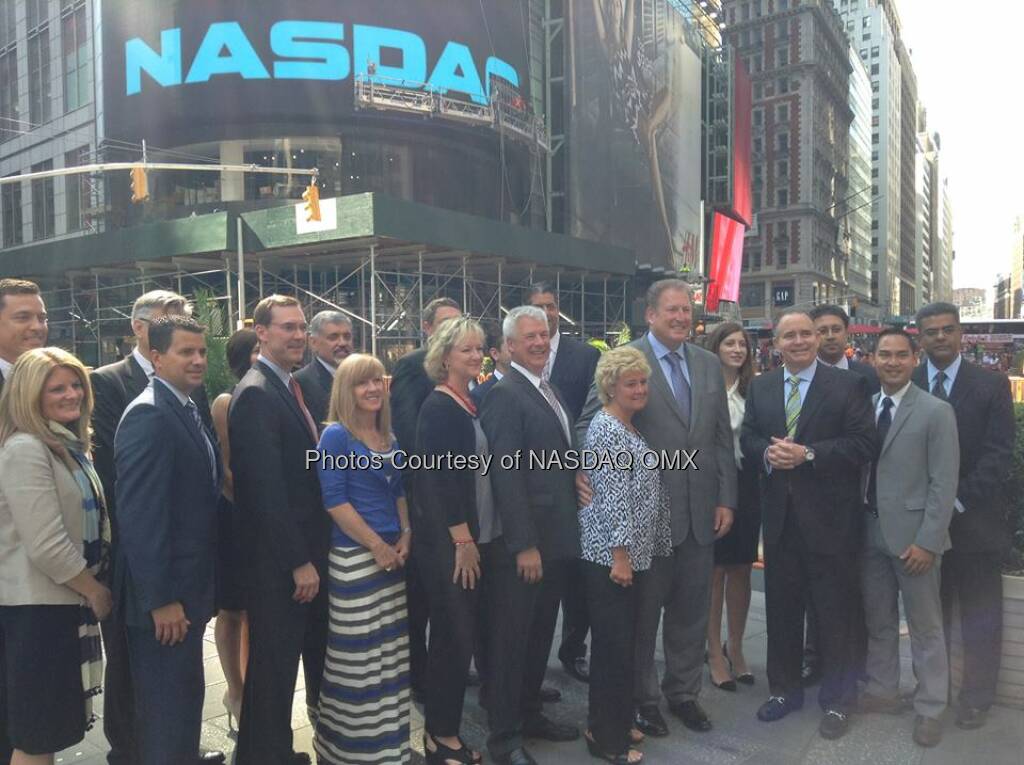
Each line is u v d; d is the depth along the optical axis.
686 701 3.95
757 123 78.56
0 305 3.47
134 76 26.61
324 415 4.21
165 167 16.23
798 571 4.01
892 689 4.01
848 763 3.50
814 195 77.50
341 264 25.06
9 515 2.81
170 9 26.16
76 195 30.81
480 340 3.54
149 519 2.84
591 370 4.83
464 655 3.46
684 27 44.47
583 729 3.91
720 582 4.53
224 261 23.52
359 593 3.30
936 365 4.11
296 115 26.30
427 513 3.43
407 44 27.09
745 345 4.79
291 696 3.32
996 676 3.88
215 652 4.93
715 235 50.53
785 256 77.06
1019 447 4.08
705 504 3.95
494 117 29.22
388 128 27.38
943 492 3.65
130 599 2.93
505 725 3.54
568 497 3.61
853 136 99.56
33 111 32.97
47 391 2.86
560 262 27.52
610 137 36.72
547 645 3.81
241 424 3.24
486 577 3.63
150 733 2.95
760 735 3.81
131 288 26.73
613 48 36.75
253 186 26.55
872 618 4.04
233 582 3.54
